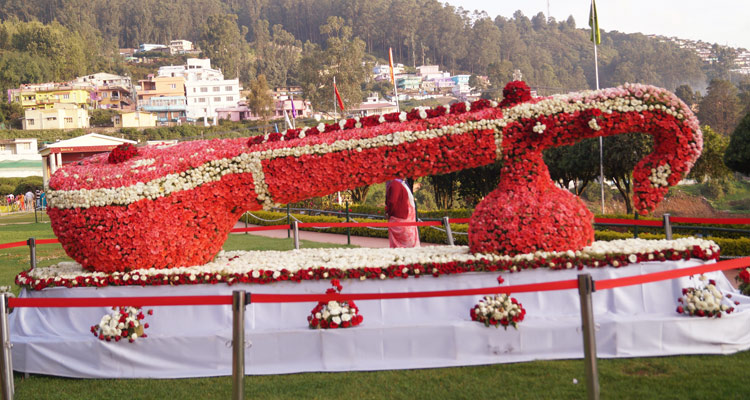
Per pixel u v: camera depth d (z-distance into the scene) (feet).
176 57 428.56
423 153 18.56
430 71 422.00
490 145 18.34
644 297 16.85
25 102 266.16
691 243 17.76
